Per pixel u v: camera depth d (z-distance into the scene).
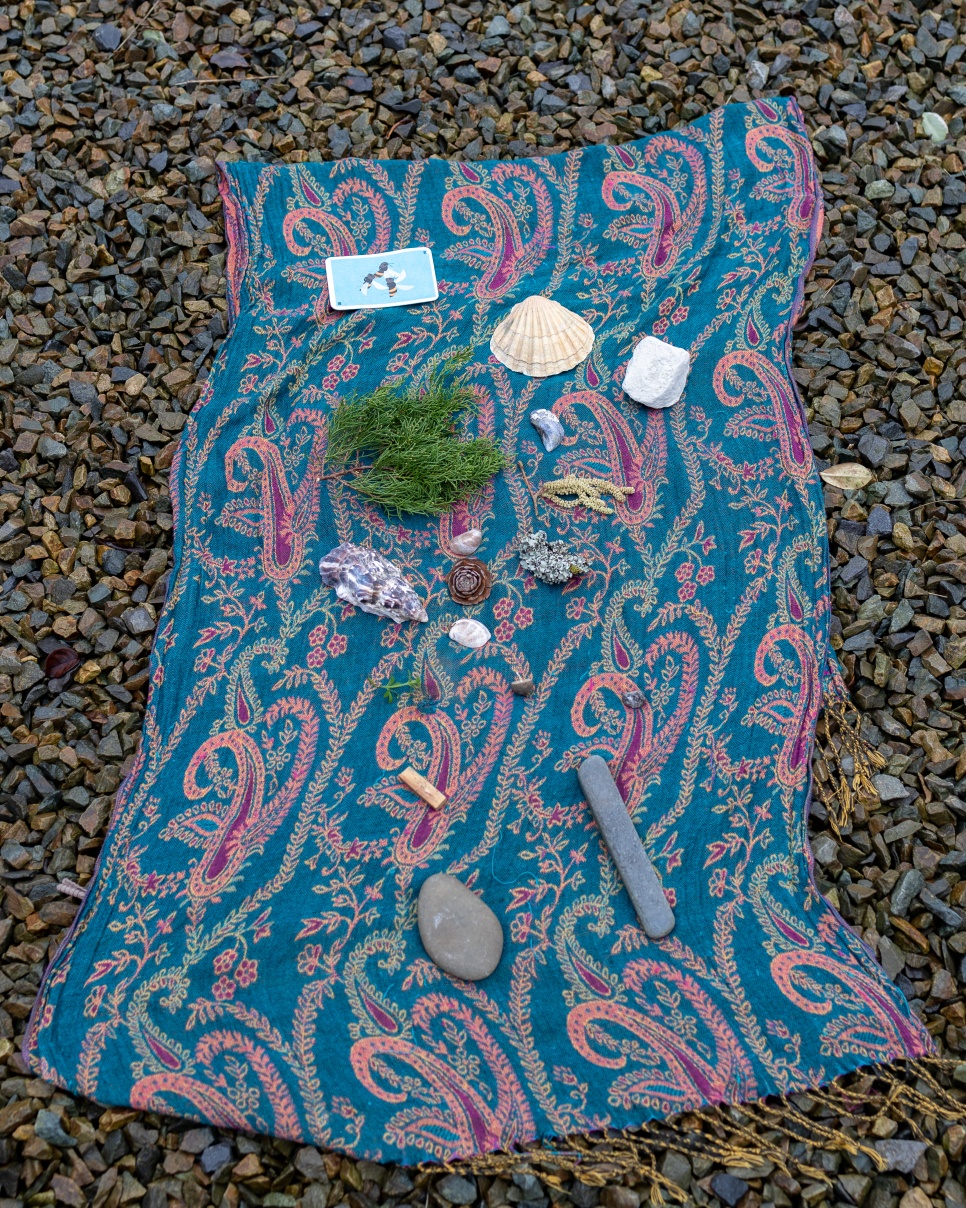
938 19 1.32
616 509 1.08
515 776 0.99
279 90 1.26
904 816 1.01
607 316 1.16
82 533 1.08
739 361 1.14
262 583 1.04
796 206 1.20
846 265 1.19
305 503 1.07
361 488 1.06
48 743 1.01
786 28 1.30
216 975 0.91
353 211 1.20
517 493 1.08
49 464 1.10
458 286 1.17
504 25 1.30
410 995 0.91
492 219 1.20
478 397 1.12
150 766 0.98
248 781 0.97
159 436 1.11
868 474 1.12
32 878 0.96
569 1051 0.89
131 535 1.08
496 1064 0.88
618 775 0.99
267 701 1.00
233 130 1.24
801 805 0.99
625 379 1.11
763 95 1.28
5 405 1.12
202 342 1.16
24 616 1.05
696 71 1.28
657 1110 0.87
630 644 1.04
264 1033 0.88
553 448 1.10
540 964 0.93
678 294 1.16
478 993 0.91
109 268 1.18
